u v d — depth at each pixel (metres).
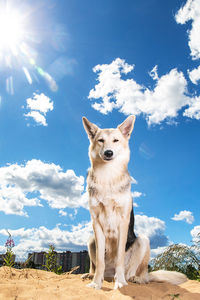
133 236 1.40
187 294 1.01
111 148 1.23
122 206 1.21
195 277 1.83
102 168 1.22
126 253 1.32
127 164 1.30
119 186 1.22
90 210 1.24
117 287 1.07
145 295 1.00
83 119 1.39
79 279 1.26
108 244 1.27
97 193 1.21
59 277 1.43
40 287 1.00
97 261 1.16
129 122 1.37
